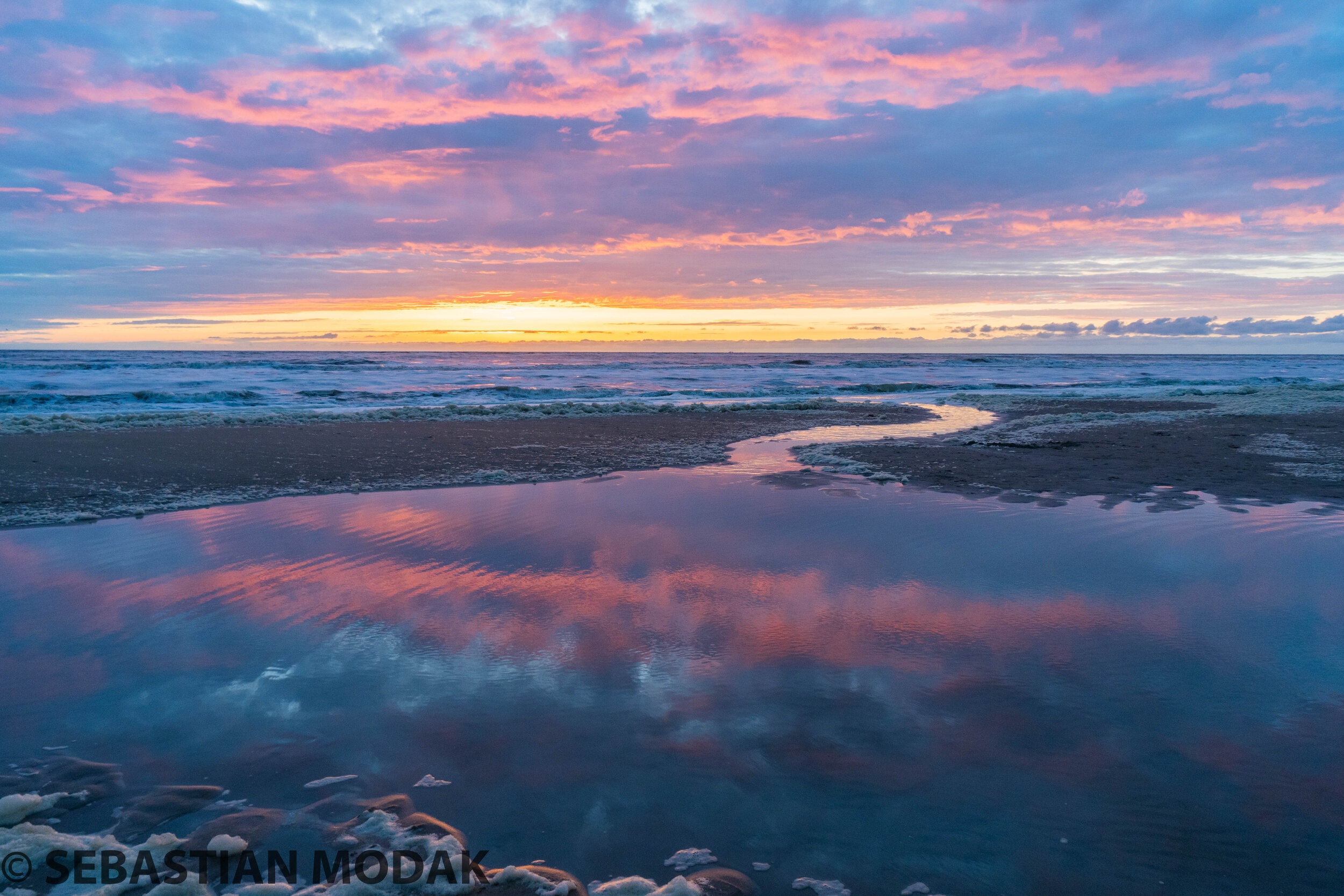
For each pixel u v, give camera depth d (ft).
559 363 262.67
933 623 16.55
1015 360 314.35
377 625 16.55
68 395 88.94
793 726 11.97
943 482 33.76
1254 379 157.79
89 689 13.33
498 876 8.57
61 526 25.81
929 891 8.34
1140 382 150.00
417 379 147.95
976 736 11.64
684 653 14.97
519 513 27.84
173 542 23.57
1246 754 11.07
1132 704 12.70
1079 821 9.51
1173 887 8.36
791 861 8.85
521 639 15.71
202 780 10.54
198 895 8.29
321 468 38.68
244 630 16.16
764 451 45.78
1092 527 25.26
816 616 17.02
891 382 149.89
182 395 95.25
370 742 11.51
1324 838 9.15
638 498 30.55
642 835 9.33
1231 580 19.40
